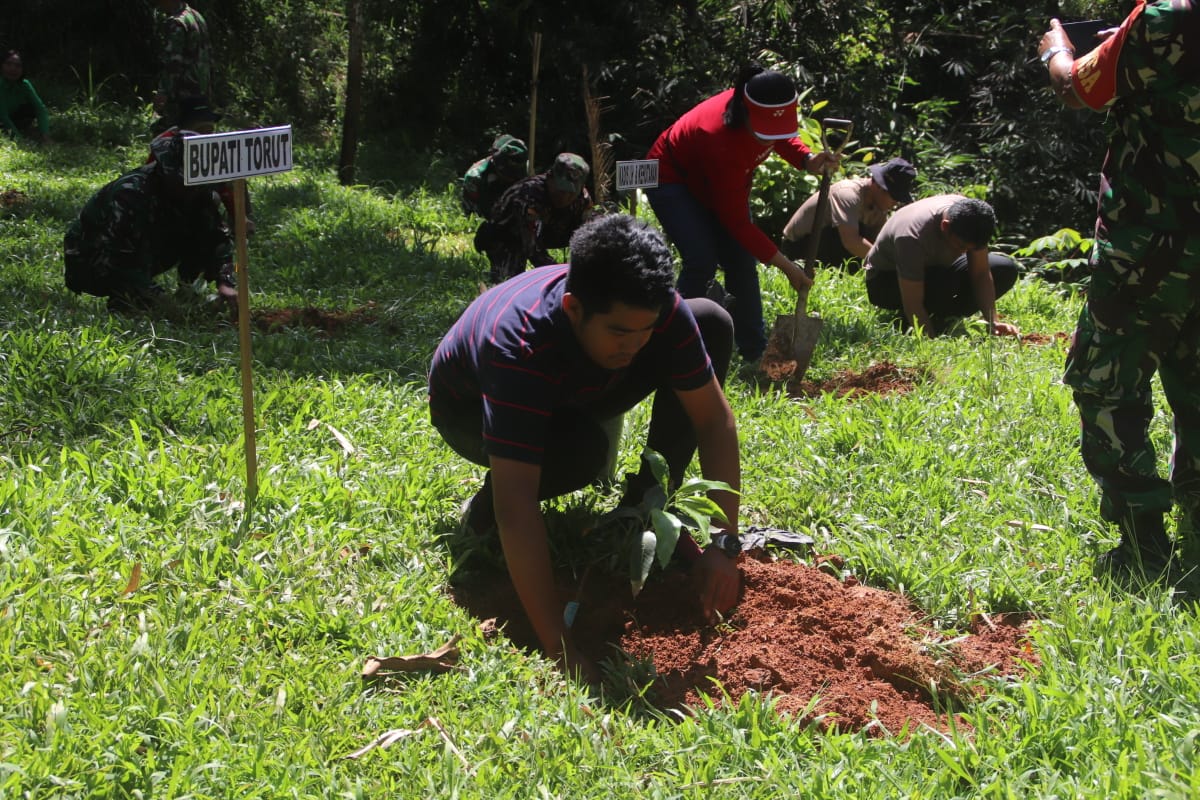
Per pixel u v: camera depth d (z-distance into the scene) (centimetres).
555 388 321
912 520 436
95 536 367
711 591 340
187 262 705
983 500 455
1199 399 419
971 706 326
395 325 696
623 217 301
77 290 663
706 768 285
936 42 1603
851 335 720
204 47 1009
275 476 428
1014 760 288
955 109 1614
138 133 1488
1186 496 428
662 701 326
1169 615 359
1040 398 562
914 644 354
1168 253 389
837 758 293
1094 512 445
